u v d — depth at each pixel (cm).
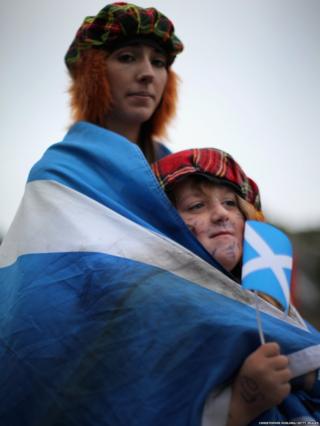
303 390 166
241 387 148
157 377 151
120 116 226
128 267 167
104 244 173
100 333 159
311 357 154
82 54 224
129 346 155
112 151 195
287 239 163
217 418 147
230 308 159
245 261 158
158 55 227
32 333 167
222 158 195
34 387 162
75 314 165
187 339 152
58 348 162
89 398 154
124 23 217
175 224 182
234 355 149
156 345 154
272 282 156
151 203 184
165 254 170
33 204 189
